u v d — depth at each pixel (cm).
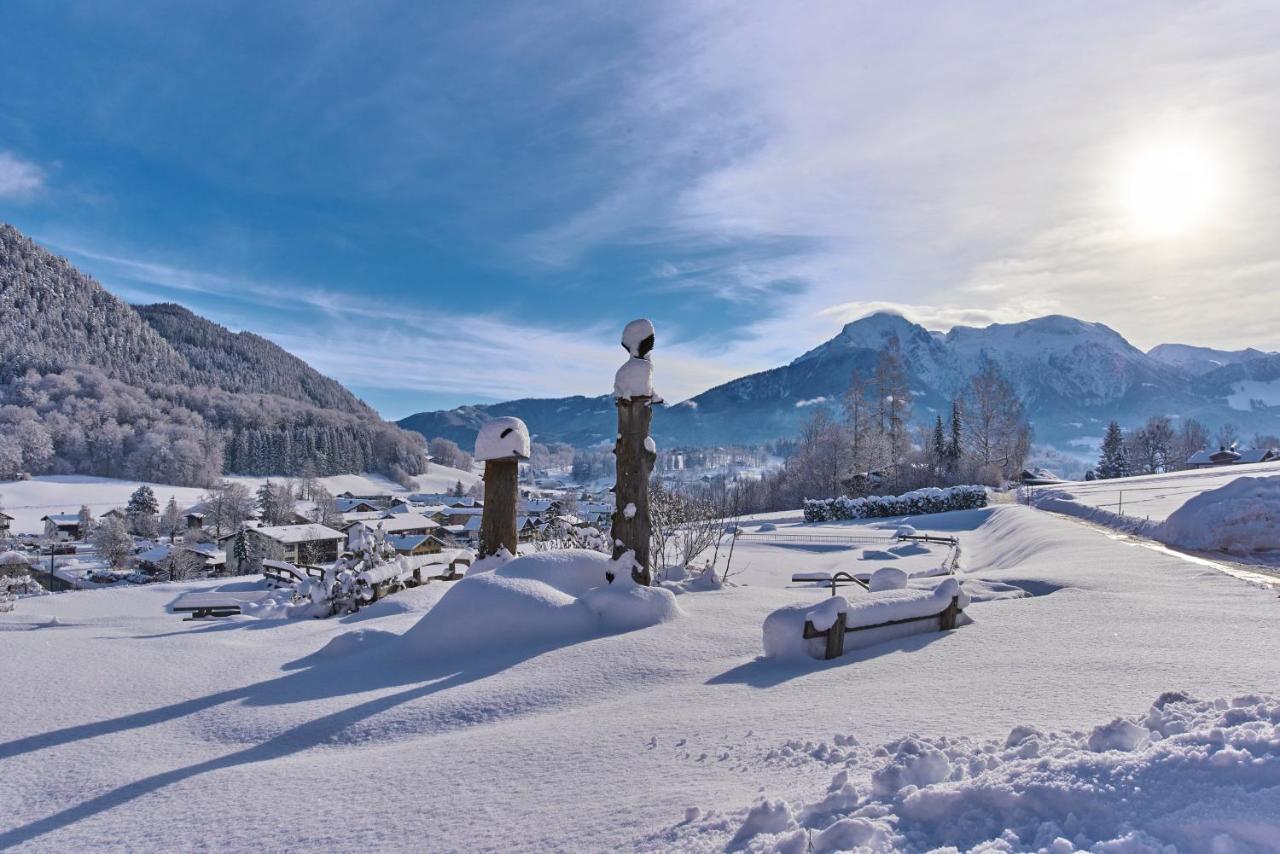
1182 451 8144
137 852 334
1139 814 227
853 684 491
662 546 1262
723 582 1129
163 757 473
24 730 532
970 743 325
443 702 545
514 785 367
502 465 1087
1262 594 771
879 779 280
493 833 313
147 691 633
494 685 576
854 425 5297
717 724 426
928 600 657
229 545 5897
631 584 784
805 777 321
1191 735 267
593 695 546
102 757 473
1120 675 451
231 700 598
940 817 248
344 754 458
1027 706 396
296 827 344
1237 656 486
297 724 527
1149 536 1445
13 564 5259
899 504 3384
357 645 762
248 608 1343
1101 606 715
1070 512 2258
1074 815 232
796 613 594
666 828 287
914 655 564
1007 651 549
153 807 385
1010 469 5528
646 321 875
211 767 450
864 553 1889
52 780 435
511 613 726
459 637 715
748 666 585
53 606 1485
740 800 303
